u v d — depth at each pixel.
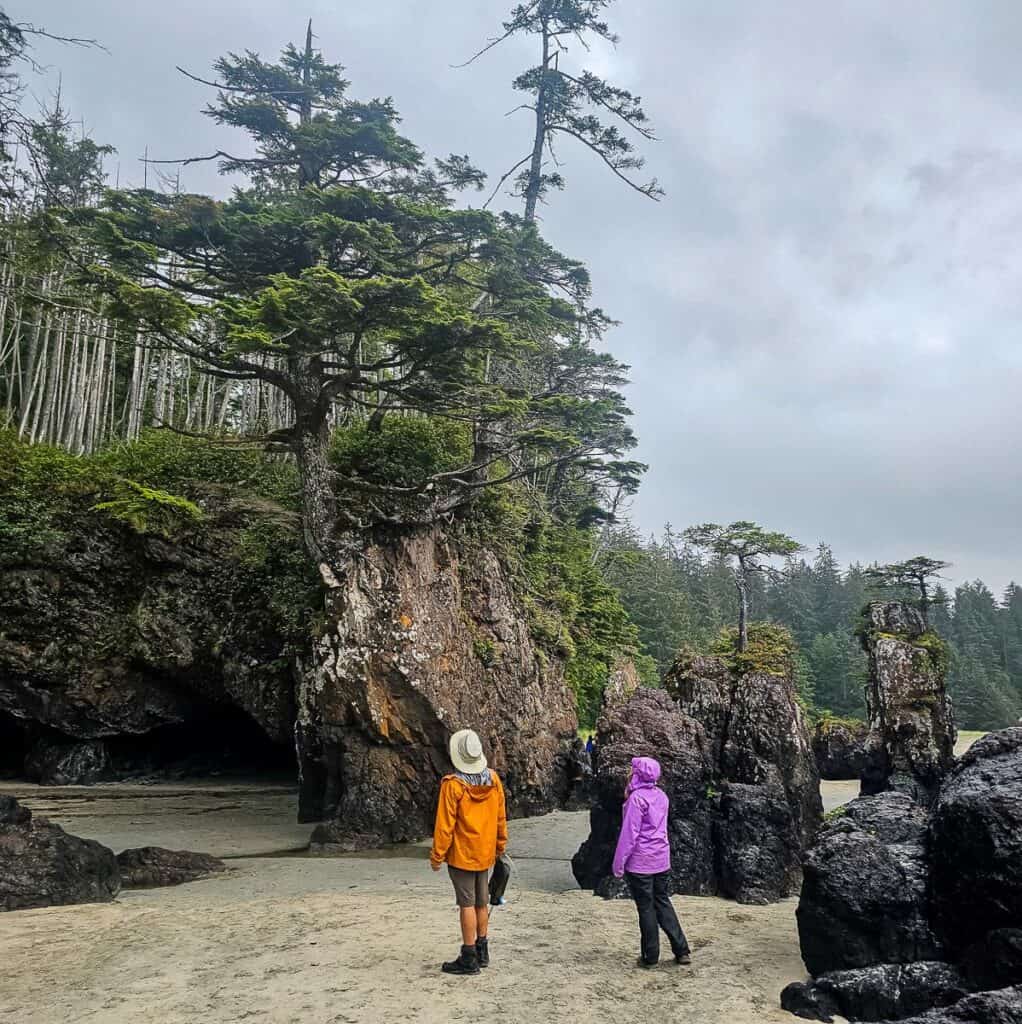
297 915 8.38
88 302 18.14
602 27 27.81
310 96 20.28
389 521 18.11
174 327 15.00
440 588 18.70
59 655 20.58
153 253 15.44
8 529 20.33
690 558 82.00
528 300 18.92
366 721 16.45
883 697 16.33
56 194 13.08
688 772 11.48
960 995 4.92
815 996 5.29
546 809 20.86
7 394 31.80
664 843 6.59
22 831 10.09
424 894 10.38
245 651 20.36
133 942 7.30
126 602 21.27
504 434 19.83
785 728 12.95
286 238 17.28
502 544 22.80
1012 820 5.07
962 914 5.27
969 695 61.94
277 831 16.69
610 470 31.62
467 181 21.05
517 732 19.98
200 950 6.95
